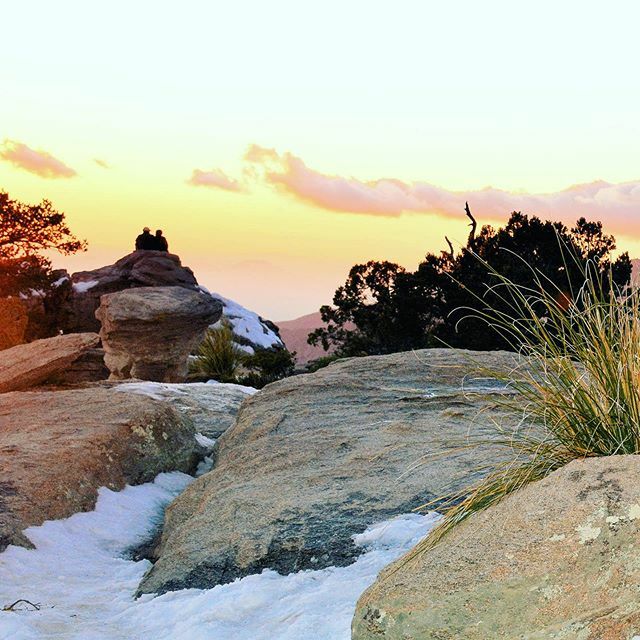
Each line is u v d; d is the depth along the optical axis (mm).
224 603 4742
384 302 30703
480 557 3457
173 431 9172
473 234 27953
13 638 4594
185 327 22734
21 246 42406
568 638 2943
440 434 6945
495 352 10180
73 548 6598
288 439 7543
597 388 4500
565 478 3678
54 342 17141
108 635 4789
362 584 4586
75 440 8070
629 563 3061
